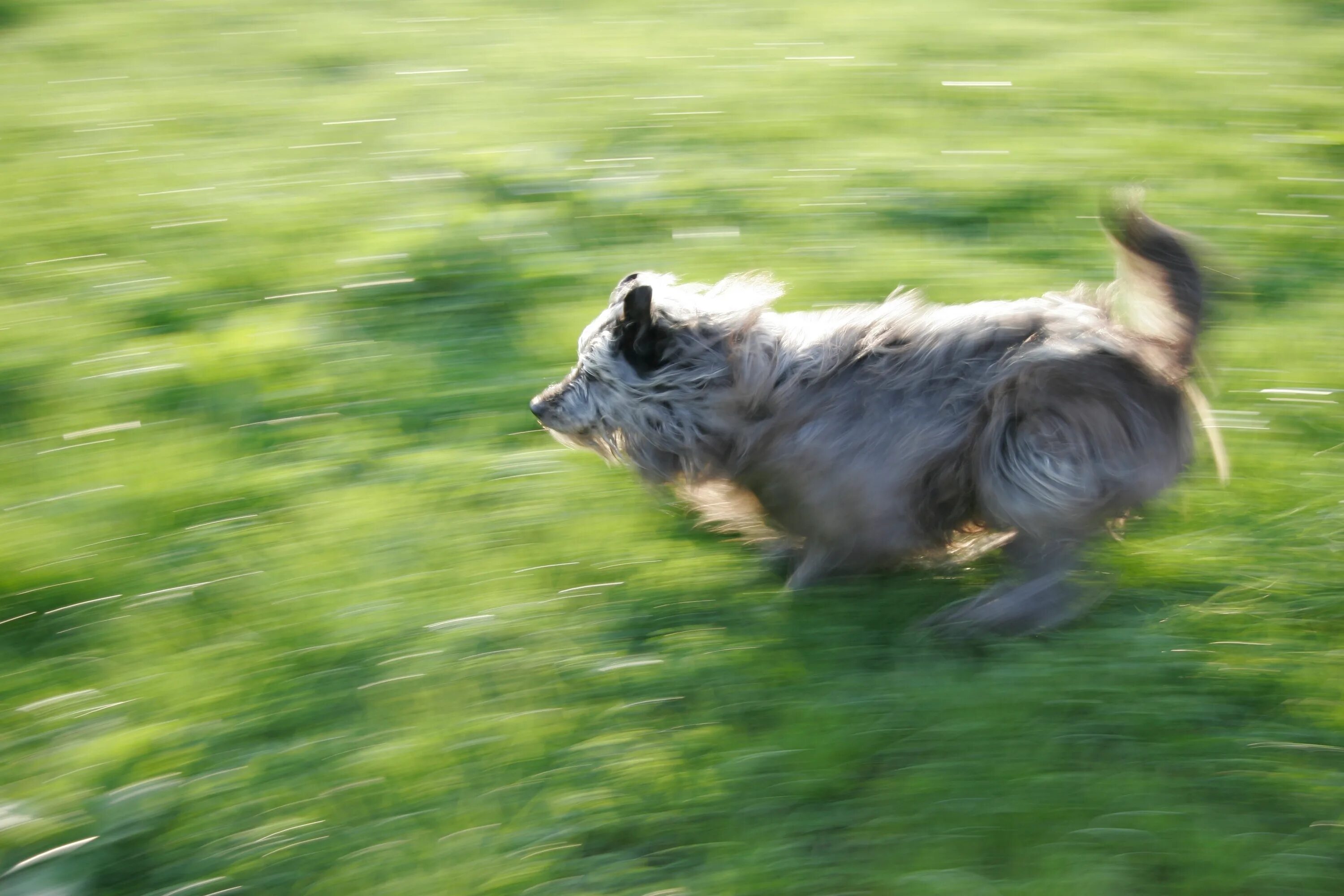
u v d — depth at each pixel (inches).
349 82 457.7
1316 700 171.0
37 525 216.8
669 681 182.5
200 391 259.3
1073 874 147.9
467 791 165.3
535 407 214.5
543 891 151.2
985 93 420.8
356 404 254.8
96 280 304.7
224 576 206.7
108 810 162.1
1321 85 419.5
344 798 163.9
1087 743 166.7
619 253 310.8
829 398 192.9
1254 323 271.9
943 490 191.0
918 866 151.2
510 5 553.3
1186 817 154.5
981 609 191.0
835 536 197.2
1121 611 194.1
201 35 517.3
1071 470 178.5
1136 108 402.6
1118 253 200.8
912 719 171.2
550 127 398.0
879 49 472.1
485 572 206.8
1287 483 219.0
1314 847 150.1
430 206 340.5
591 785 165.5
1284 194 335.9
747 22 516.1
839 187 346.0
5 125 414.9
